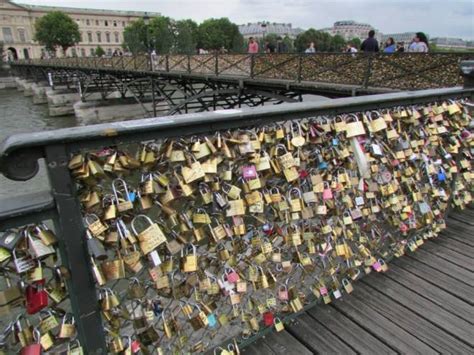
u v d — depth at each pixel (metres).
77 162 0.91
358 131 1.58
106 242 1.03
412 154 2.10
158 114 24.11
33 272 0.91
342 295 1.99
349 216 1.85
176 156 1.09
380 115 1.76
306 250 1.75
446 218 2.87
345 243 1.90
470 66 2.42
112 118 25.89
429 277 2.16
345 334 1.72
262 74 11.79
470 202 3.13
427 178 2.38
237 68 12.95
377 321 1.81
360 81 8.85
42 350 1.00
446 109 2.22
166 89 23.09
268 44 15.23
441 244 2.53
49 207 0.90
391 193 2.07
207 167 1.15
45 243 0.91
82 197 0.98
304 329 1.74
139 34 68.12
